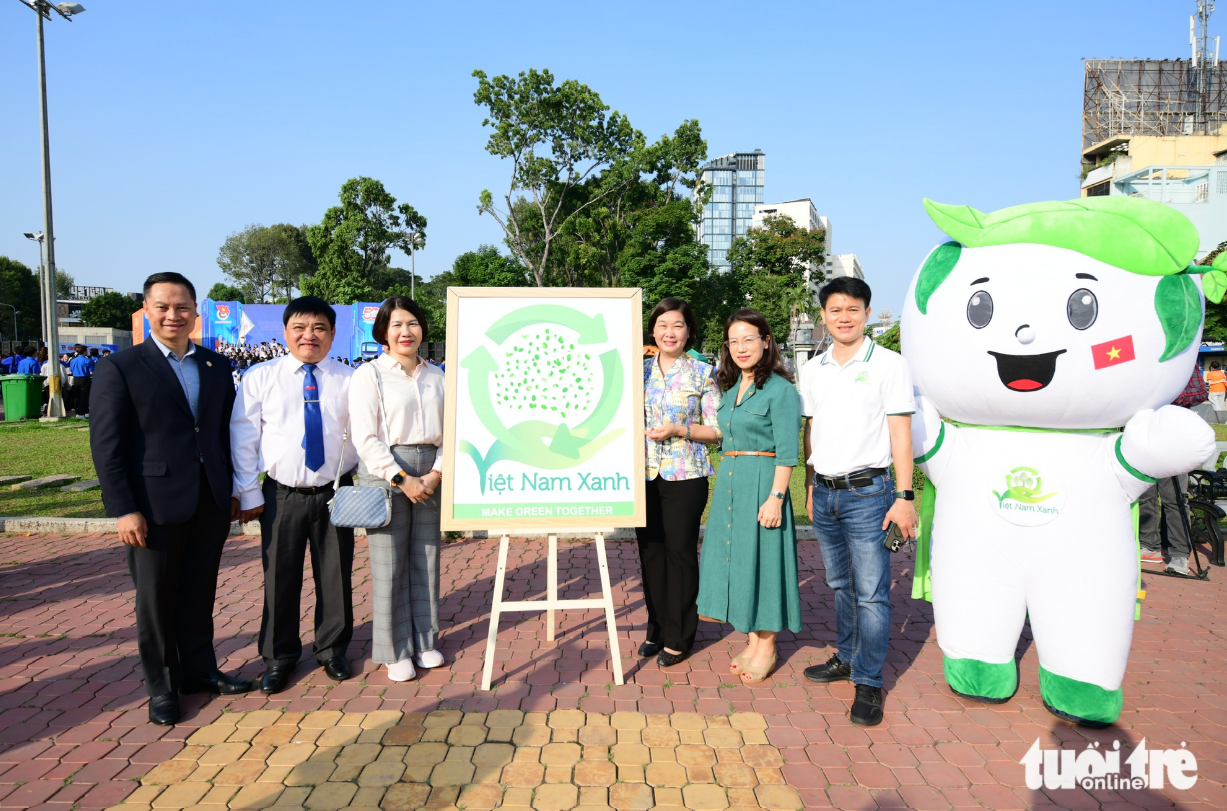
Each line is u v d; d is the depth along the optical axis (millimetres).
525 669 3844
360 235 42188
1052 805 2676
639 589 5234
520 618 4637
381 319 3742
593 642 4238
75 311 78750
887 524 3344
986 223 3217
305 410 3584
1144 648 4160
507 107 33812
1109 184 41812
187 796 2688
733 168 119500
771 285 46594
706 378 3930
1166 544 5867
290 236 73000
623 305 3758
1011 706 3438
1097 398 2984
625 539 6629
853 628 3605
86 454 11422
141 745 3045
